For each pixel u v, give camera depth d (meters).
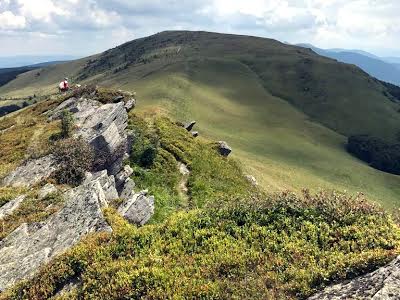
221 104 144.12
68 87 60.34
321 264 12.86
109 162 33.44
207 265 14.02
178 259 14.62
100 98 47.69
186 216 17.53
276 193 18.14
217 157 43.53
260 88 193.00
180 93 137.12
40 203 24.06
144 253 15.34
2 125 47.97
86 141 33.94
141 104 116.00
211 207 17.95
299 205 16.67
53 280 14.91
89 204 19.47
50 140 36.69
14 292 14.95
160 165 37.00
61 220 19.27
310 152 115.88
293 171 89.94
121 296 13.19
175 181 35.69
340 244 13.84
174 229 16.55
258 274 13.03
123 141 35.53
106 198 23.97
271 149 108.62
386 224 14.62
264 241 14.77
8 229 21.03
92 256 15.55
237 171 43.16
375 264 11.61
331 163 111.38
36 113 49.50
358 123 169.50
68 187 28.09
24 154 35.44
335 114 176.00
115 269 14.44
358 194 16.92
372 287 10.47
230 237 15.41
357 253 13.02
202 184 35.53
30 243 18.39
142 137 40.31
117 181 31.50
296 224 15.53
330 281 11.76
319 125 161.62
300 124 151.38
